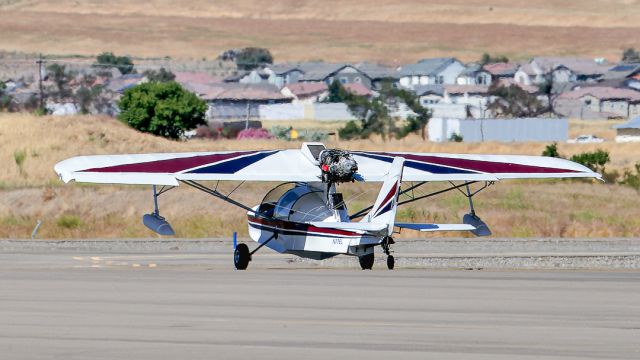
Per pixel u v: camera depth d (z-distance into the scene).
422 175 91.69
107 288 79.25
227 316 65.69
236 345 56.50
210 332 60.22
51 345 56.34
